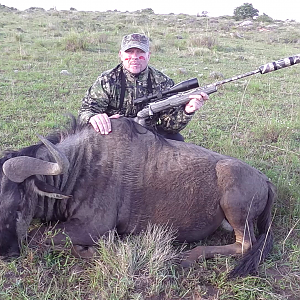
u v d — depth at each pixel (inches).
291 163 231.9
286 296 132.2
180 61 562.3
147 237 144.1
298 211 177.8
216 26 1312.7
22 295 126.3
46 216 147.6
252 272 141.3
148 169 150.3
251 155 244.4
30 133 257.4
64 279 134.1
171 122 181.6
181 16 1852.9
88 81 410.6
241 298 130.1
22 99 334.6
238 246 150.0
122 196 148.4
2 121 276.8
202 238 161.0
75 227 144.7
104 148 149.6
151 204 151.0
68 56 528.1
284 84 450.6
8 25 939.3
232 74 485.4
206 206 152.0
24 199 132.6
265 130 278.8
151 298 129.3
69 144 149.9
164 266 138.5
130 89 180.5
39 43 620.7
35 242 143.3
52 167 126.1
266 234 152.1
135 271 136.8
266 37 1018.1
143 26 1082.7
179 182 150.8
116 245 145.3
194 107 167.3
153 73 185.6
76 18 1366.9
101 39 685.3
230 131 283.9
